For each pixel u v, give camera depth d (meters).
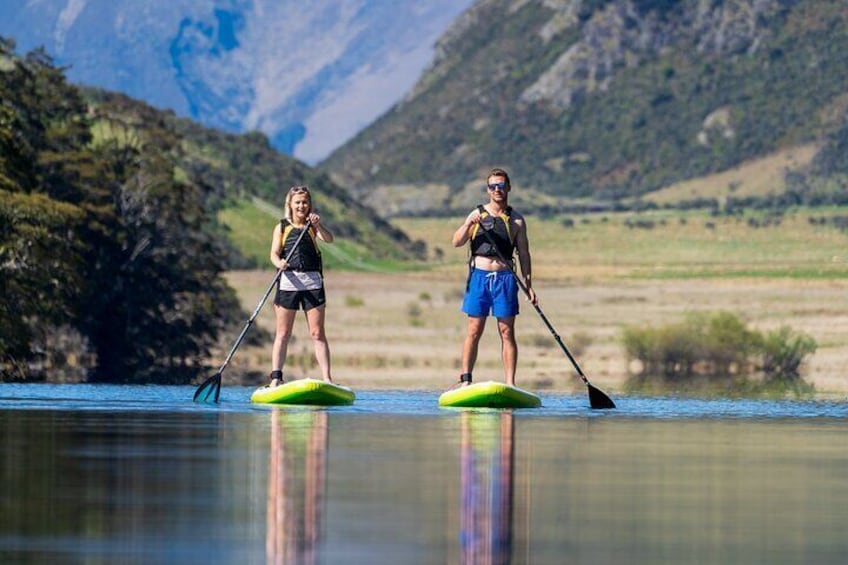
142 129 155.62
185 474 20.34
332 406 37.28
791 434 29.16
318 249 40.03
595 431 29.12
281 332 39.62
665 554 14.71
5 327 98.75
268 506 17.47
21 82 132.12
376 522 16.50
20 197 100.25
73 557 14.05
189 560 14.02
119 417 31.84
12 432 27.11
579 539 15.58
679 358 128.88
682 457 23.86
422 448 24.56
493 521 16.67
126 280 130.25
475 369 109.25
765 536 15.84
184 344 134.25
